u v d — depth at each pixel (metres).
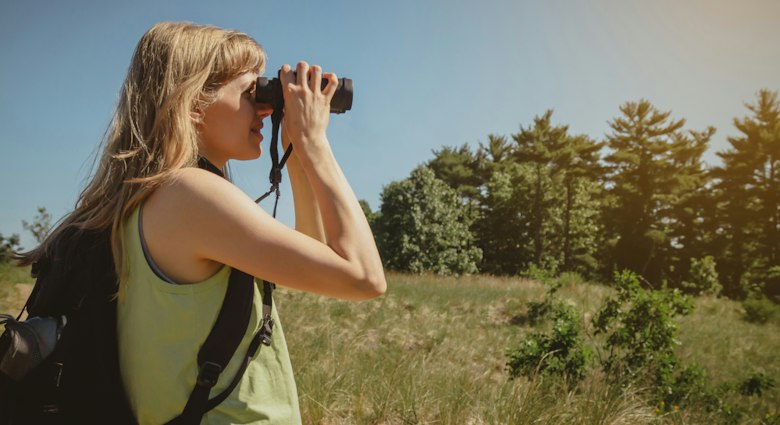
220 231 0.90
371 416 3.76
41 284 0.96
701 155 54.78
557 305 6.76
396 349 8.11
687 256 48.06
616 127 54.47
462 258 36.59
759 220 48.88
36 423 0.86
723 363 10.28
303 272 0.92
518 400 3.89
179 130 0.97
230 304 0.93
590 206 51.94
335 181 1.03
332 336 7.18
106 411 0.90
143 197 0.94
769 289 28.23
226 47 1.06
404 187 35.75
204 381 0.89
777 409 6.71
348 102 1.13
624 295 6.72
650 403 5.60
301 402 3.68
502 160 60.28
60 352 0.87
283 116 1.12
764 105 50.62
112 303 0.93
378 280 0.98
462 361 7.86
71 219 0.99
